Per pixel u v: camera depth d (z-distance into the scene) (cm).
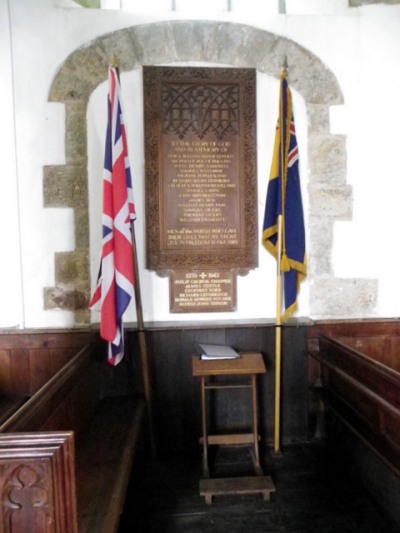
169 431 272
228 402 277
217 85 274
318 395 265
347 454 247
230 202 277
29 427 152
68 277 267
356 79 276
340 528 199
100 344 269
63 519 127
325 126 276
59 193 264
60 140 264
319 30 274
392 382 186
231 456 262
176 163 273
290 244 264
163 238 274
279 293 263
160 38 268
